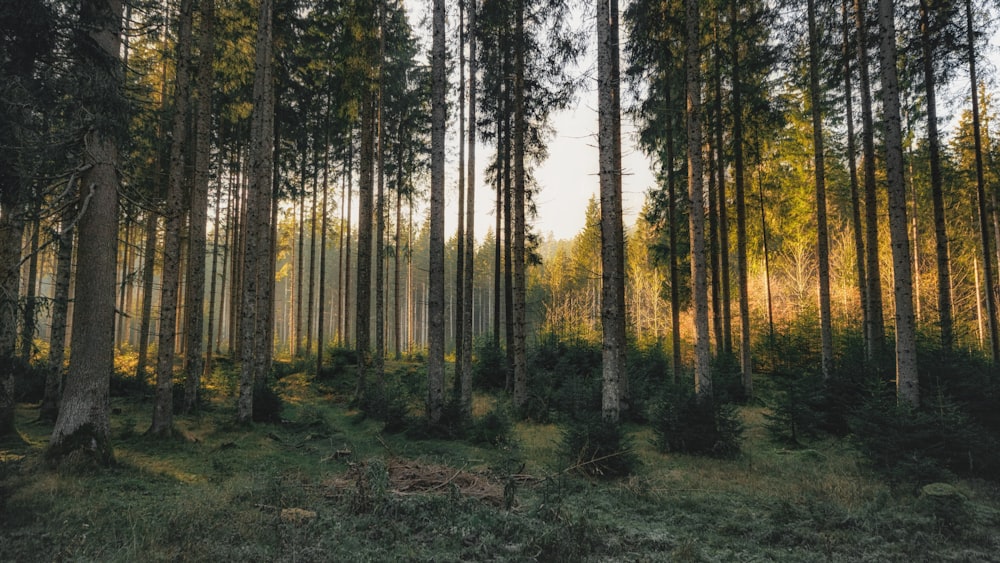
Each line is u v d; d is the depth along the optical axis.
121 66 9.35
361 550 5.73
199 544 5.54
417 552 5.77
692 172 12.43
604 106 10.93
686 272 23.42
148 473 8.88
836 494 8.11
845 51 15.46
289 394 21.94
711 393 11.89
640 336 33.97
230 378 22.75
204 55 15.14
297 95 23.69
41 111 8.00
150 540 5.62
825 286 15.98
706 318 12.10
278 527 6.22
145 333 21.16
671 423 11.91
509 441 12.53
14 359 10.33
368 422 16.00
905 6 14.01
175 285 12.45
